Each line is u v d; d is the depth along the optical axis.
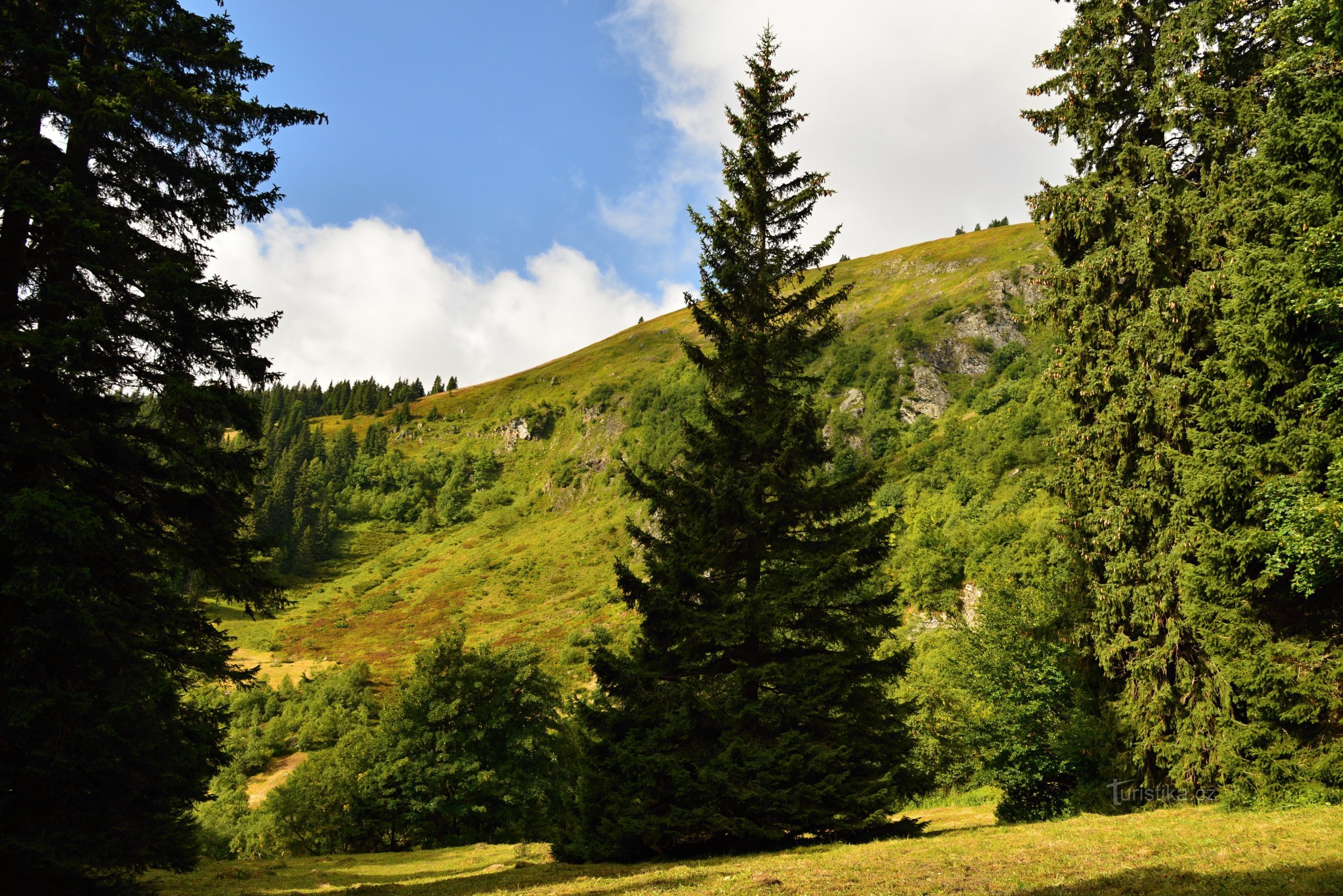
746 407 16.98
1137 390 15.21
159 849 11.13
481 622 107.75
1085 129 17.64
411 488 185.38
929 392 132.75
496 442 199.25
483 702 36.03
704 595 15.11
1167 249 15.61
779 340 17.16
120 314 11.83
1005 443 81.06
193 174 12.59
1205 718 13.43
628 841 14.04
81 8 11.28
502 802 34.97
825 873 9.70
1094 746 15.71
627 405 184.88
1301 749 12.05
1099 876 8.23
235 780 53.91
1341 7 11.47
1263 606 12.86
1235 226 14.04
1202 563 13.27
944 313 152.38
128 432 12.06
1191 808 13.25
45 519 9.38
